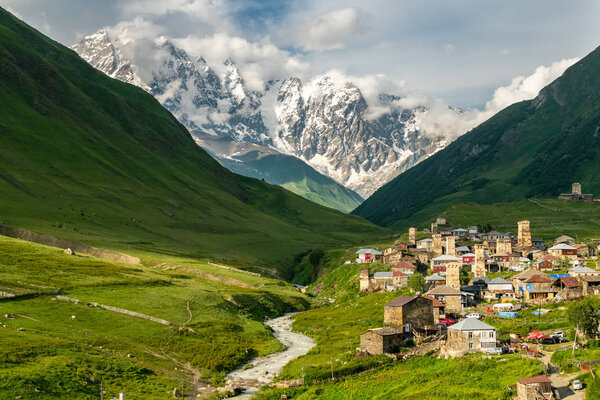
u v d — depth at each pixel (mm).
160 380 137500
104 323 171250
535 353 124312
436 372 126500
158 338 167250
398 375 131875
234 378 145000
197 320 190125
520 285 192500
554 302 179000
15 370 121312
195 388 136250
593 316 130500
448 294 181125
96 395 121625
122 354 149875
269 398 128250
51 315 169000
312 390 130250
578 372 109750
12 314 163625
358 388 127625
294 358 163250
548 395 100062
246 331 191125
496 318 164500
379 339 149750
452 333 136250
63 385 120562
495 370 118688
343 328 190125
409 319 160375
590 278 184125
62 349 141000
